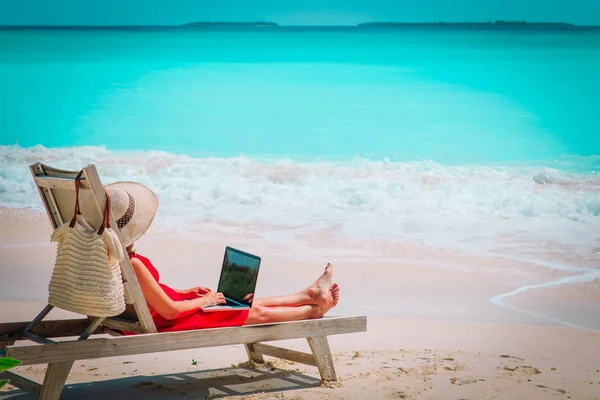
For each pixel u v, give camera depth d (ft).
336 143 56.44
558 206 38.06
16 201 38.29
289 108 67.97
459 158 51.93
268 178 45.32
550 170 47.70
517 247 30.94
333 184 43.45
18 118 66.03
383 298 24.07
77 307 12.44
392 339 19.56
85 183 12.32
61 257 12.84
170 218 35.76
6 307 21.99
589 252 30.09
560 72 77.51
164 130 61.36
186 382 15.17
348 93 73.00
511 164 49.96
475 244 31.37
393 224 34.96
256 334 14.05
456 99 71.46
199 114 66.33
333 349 18.49
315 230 33.60
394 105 68.90
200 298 14.39
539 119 64.90
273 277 26.50
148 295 13.48
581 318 21.72
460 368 16.40
